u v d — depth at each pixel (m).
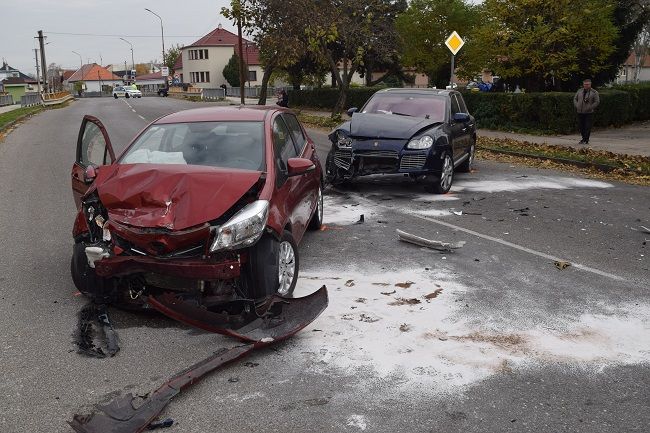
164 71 71.88
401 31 30.34
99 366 4.34
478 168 14.30
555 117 20.66
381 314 5.28
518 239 7.83
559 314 5.34
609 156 14.73
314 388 4.07
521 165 14.80
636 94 24.77
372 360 4.46
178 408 3.81
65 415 3.72
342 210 9.45
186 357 4.48
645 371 4.35
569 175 13.17
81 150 6.68
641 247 7.51
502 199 10.41
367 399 3.94
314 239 7.72
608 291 5.94
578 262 6.88
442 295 5.76
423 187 11.47
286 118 7.33
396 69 45.50
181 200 4.93
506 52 23.69
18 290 5.87
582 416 3.77
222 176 5.18
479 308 5.45
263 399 3.93
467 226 8.49
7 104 62.97
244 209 4.98
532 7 22.88
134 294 5.14
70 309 5.39
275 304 5.07
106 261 4.86
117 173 5.46
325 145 18.81
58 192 11.07
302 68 45.09
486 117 23.11
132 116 34.75
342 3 29.77
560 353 4.61
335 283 6.05
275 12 28.48
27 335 4.85
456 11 28.73
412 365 4.39
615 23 26.56
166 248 4.75
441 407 3.85
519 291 5.91
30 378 4.17
